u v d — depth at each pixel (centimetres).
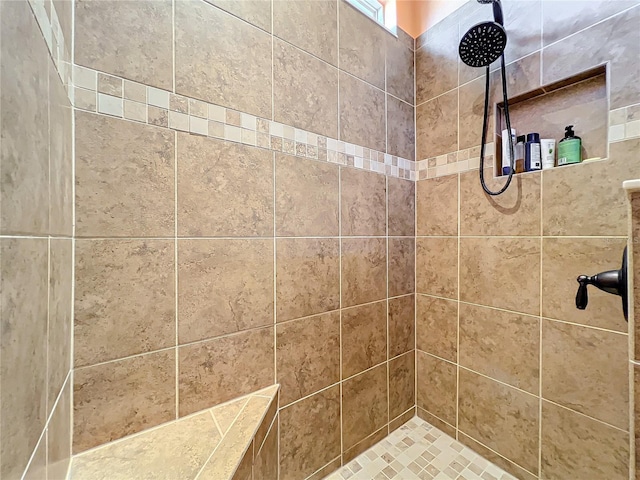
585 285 56
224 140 79
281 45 91
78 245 60
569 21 89
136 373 67
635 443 36
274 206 90
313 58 99
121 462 58
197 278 76
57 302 49
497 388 107
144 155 68
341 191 107
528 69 99
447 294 124
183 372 74
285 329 93
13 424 31
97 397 62
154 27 69
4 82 30
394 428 126
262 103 87
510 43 104
